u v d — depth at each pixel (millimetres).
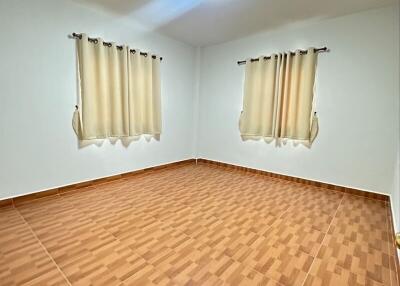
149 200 2705
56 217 2209
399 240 1351
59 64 2701
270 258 1656
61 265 1514
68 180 2936
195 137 4855
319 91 3266
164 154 4242
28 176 2582
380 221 2291
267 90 3697
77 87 2889
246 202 2717
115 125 3277
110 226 2059
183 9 2873
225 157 4461
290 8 2795
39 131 2619
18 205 2469
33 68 2500
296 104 3438
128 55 3305
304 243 1863
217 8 2832
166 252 1693
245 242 1857
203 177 3758
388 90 2768
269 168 3879
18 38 2365
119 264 1541
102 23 3043
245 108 3992
